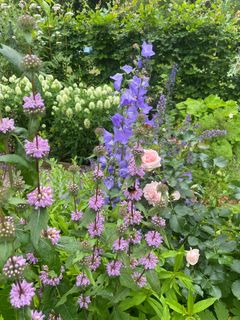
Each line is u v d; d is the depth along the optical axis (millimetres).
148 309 1975
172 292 2066
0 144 1695
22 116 5047
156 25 6637
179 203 2633
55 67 6898
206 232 2514
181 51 6457
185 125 4262
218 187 3203
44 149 1454
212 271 2316
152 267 1757
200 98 6352
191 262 2121
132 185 1759
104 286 1850
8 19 6590
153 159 1988
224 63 6500
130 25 6559
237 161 4609
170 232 2475
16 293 1314
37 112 1431
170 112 5562
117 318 1827
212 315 2123
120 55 6582
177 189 2619
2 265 1333
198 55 6465
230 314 2320
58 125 5160
